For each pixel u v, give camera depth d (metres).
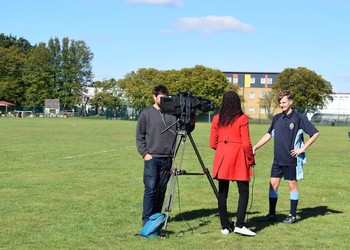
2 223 7.88
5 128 40.59
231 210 9.37
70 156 18.89
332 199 10.76
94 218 8.30
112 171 14.69
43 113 92.12
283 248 6.74
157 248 6.61
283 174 8.38
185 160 18.59
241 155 7.27
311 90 90.62
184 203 9.90
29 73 94.62
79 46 97.19
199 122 81.88
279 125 8.33
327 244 6.95
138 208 9.20
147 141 7.65
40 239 6.95
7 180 12.48
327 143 31.25
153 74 89.88
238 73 114.25
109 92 91.94
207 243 6.91
